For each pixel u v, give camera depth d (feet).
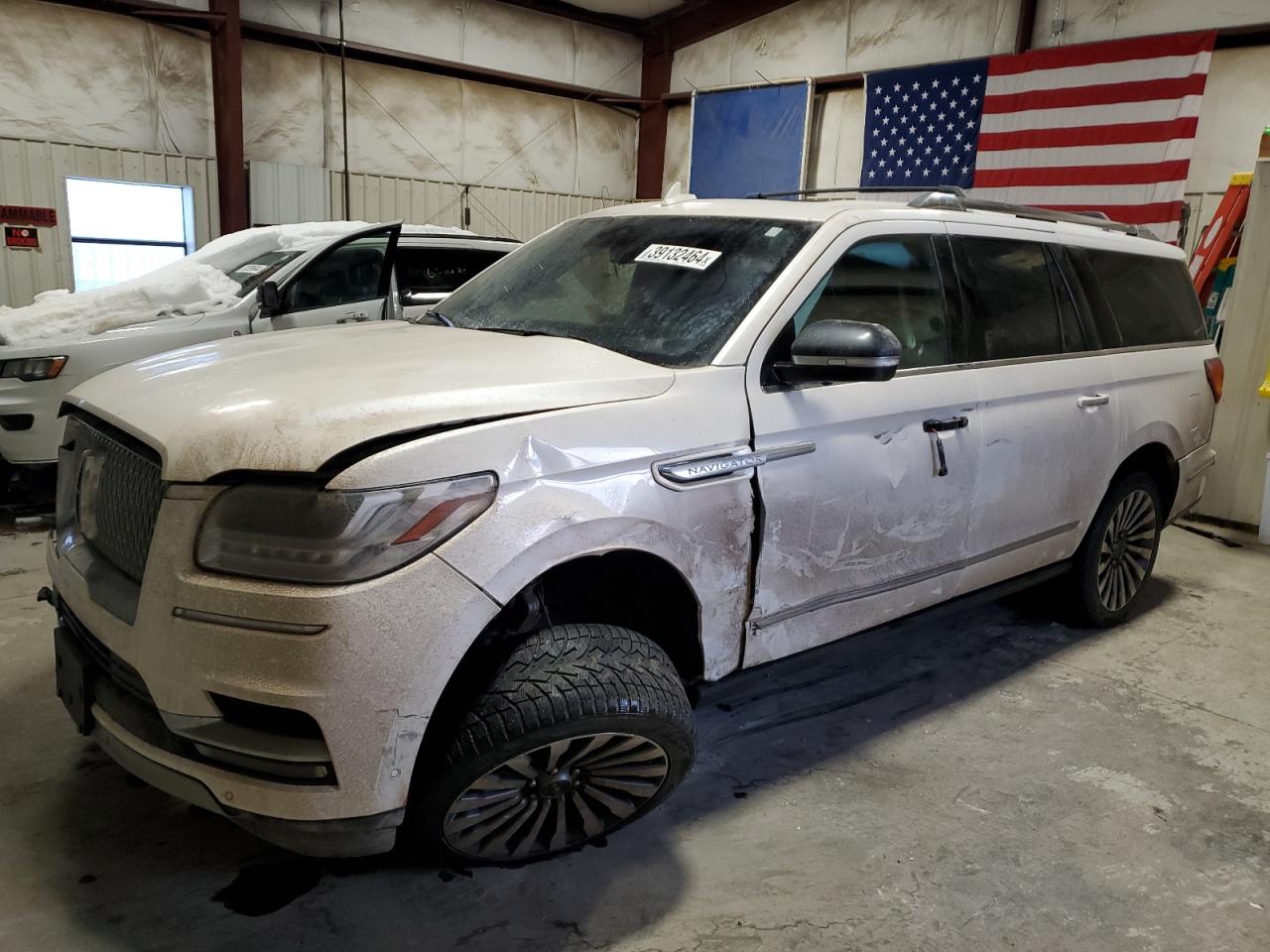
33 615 12.04
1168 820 8.80
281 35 33.30
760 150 38.96
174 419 6.32
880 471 8.77
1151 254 13.44
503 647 6.86
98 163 30.42
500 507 6.16
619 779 7.46
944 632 13.33
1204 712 11.14
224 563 5.77
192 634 5.75
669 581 7.50
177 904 6.85
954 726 10.47
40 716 9.45
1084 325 11.71
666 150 44.14
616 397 7.05
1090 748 10.12
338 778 5.81
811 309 8.46
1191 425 13.56
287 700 5.62
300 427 5.92
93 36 29.78
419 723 5.95
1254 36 26.05
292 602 5.58
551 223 42.57
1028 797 9.05
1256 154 26.50
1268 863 8.23
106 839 7.57
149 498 6.32
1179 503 13.79
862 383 8.67
